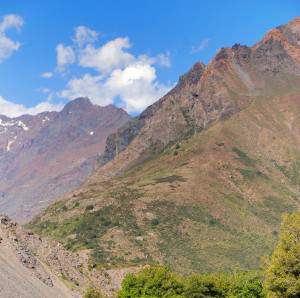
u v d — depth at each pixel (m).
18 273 56.88
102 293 73.19
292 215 66.94
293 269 63.50
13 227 75.00
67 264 75.44
